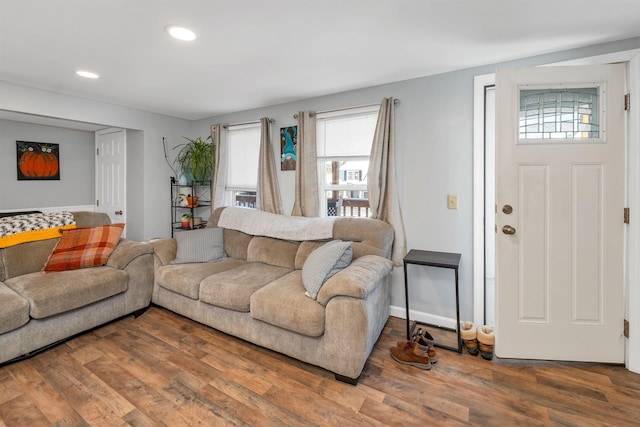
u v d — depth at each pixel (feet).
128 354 7.23
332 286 6.29
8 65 7.84
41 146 13.30
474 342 7.30
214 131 12.81
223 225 11.18
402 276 9.16
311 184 10.36
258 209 11.73
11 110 9.12
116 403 5.63
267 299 6.94
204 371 6.61
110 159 13.87
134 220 12.95
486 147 8.29
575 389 5.98
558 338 6.89
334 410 5.49
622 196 6.53
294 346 6.78
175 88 9.65
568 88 6.68
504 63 7.68
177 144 13.65
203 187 13.84
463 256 8.41
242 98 10.68
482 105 7.98
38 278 7.74
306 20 5.80
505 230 6.88
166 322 8.94
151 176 12.70
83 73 8.38
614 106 6.48
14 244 8.37
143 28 6.06
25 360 6.91
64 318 7.52
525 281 6.93
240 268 9.12
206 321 8.25
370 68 8.09
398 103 9.03
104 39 6.50
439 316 8.75
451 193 8.46
